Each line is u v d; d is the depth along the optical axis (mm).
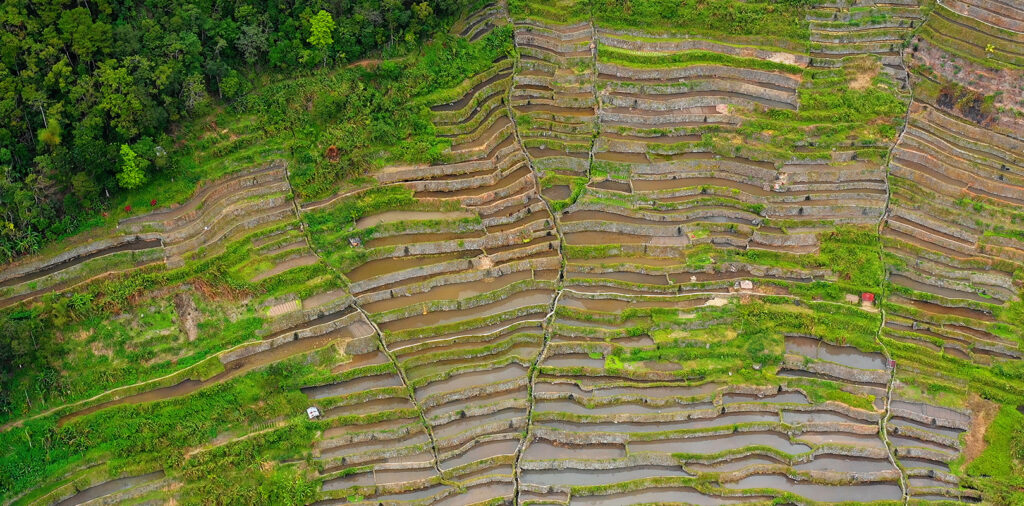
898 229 59438
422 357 51938
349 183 57812
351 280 54406
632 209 59750
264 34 57812
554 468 49250
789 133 62844
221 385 48594
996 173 60531
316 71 60094
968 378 52375
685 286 56125
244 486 45906
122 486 45531
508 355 53031
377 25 61188
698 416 51188
